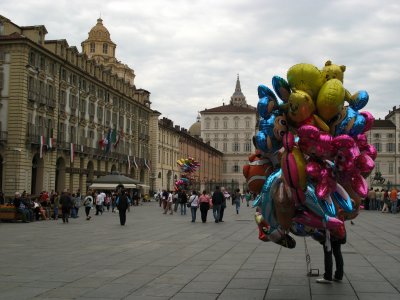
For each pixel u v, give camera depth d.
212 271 9.84
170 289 8.10
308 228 7.46
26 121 45.06
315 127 6.68
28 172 45.41
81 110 56.81
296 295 7.64
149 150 80.81
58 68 51.12
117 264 10.81
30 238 16.92
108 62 82.88
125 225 23.47
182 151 97.12
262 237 8.02
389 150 114.94
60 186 52.00
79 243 15.25
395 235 17.78
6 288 8.20
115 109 67.38
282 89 7.20
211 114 125.44
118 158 66.44
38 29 47.56
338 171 6.93
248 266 10.45
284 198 6.89
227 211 39.53
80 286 8.36
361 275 9.30
